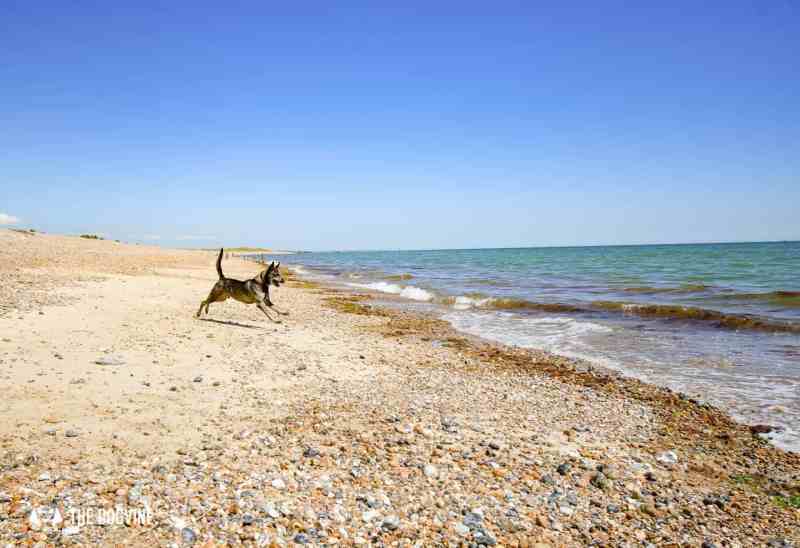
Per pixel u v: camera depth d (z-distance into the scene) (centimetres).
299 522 449
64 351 963
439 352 1348
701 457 692
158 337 1187
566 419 828
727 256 7344
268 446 620
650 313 2056
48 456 533
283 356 1139
